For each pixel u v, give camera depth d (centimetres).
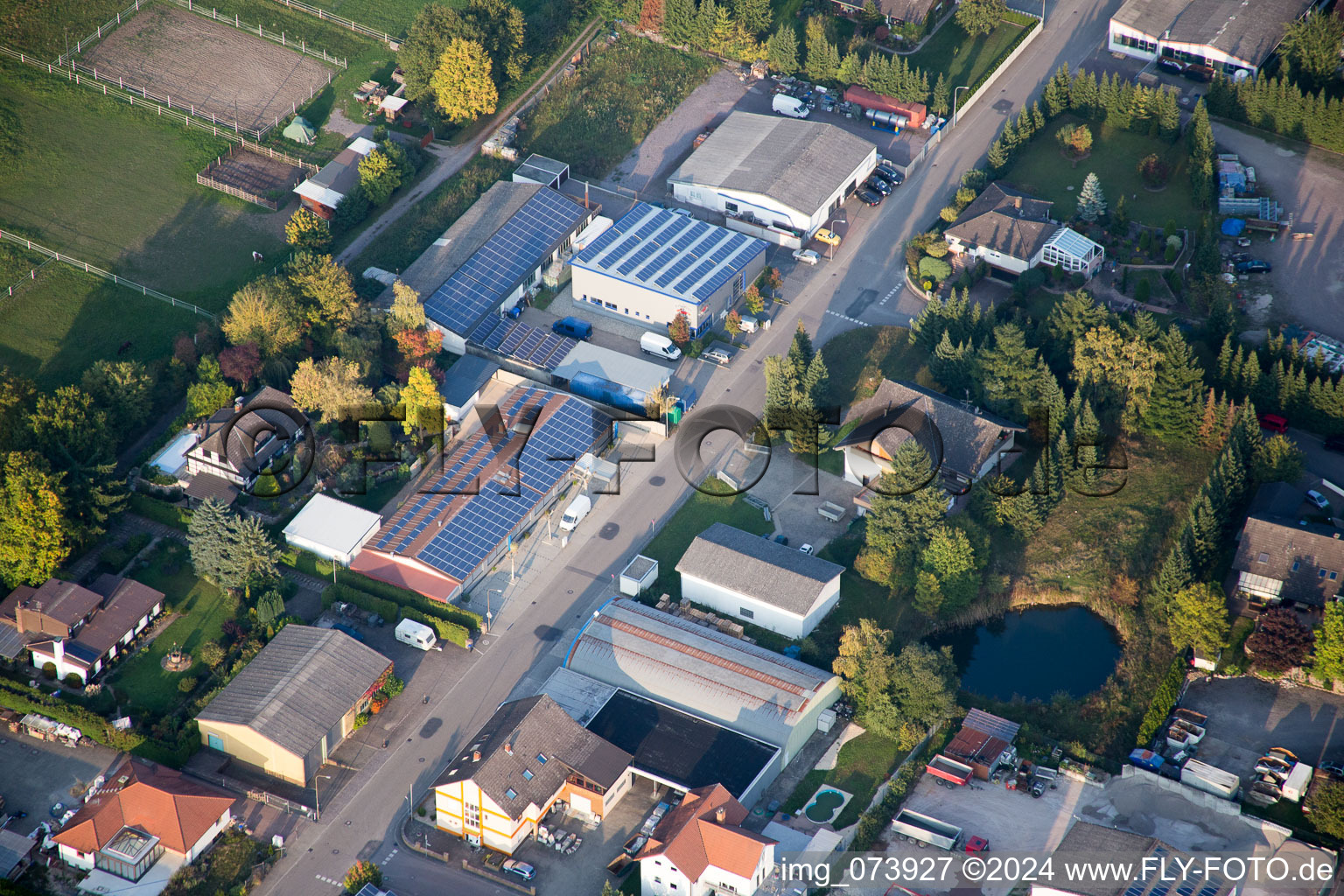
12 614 17038
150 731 16125
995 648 17525
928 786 15762
